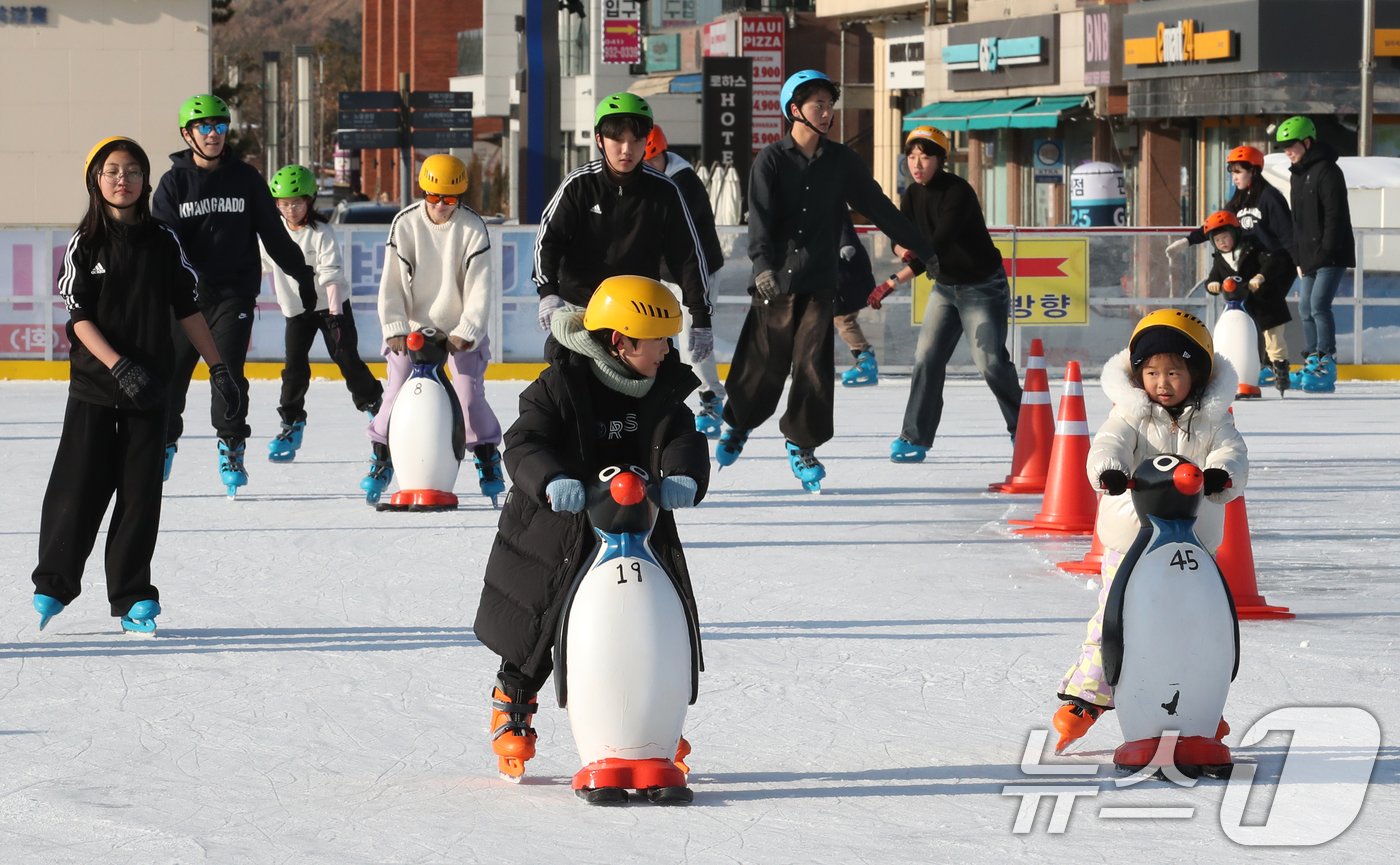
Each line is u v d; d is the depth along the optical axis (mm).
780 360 20531
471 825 8836
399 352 19453
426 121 70188
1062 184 73375
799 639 13203
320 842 8578
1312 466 23125
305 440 26422
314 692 11617
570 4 53250
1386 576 15812
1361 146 57844
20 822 8906
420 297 19469
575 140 119562
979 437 26781
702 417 27406
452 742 10453
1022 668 12242
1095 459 9602
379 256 36438
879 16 88125
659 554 9250
